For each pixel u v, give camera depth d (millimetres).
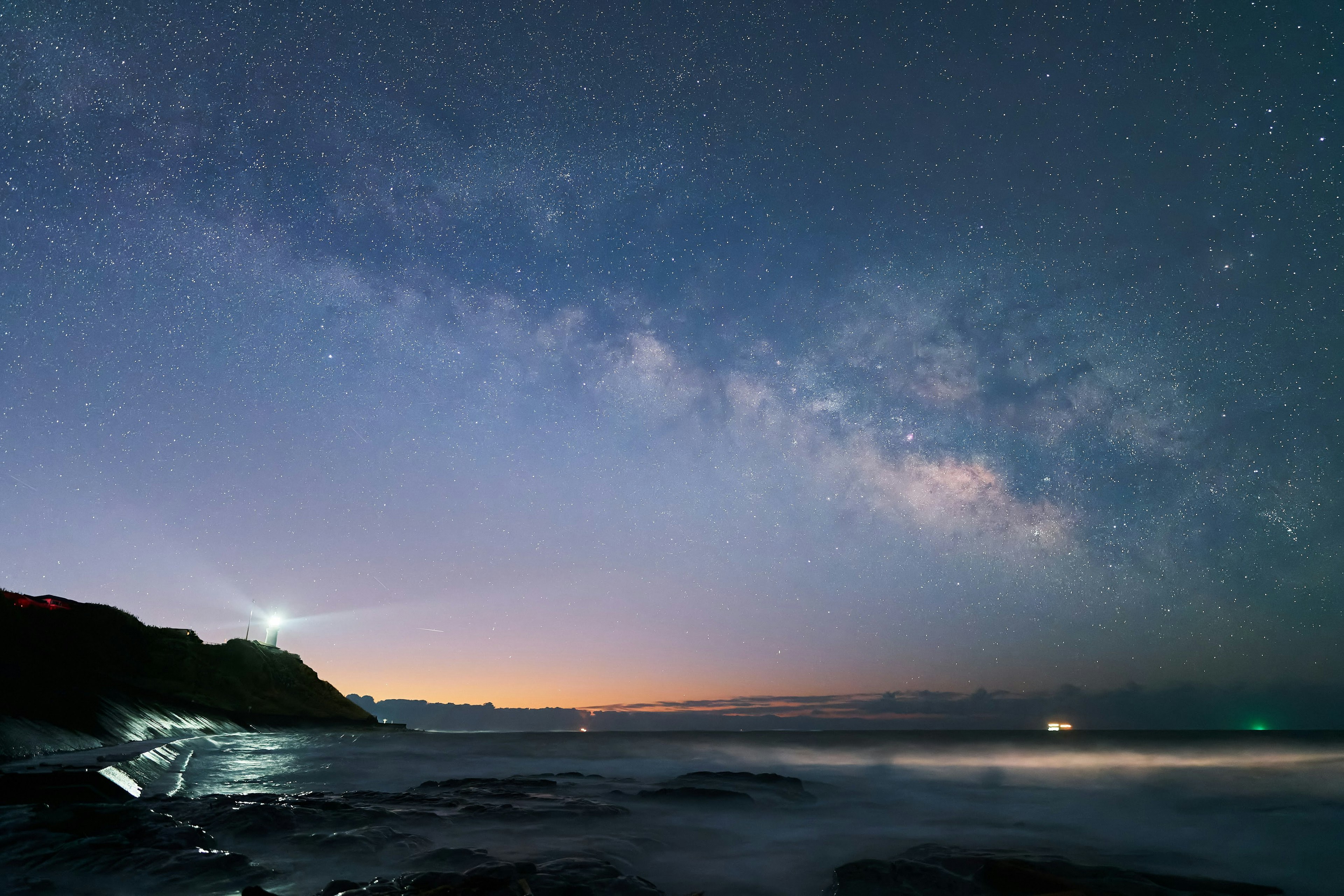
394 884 6805
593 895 6906
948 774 24891
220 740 34250
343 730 59594
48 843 7953
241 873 7297
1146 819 14523
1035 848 11156
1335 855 10648
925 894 7742
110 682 33000
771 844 11453
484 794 15781
